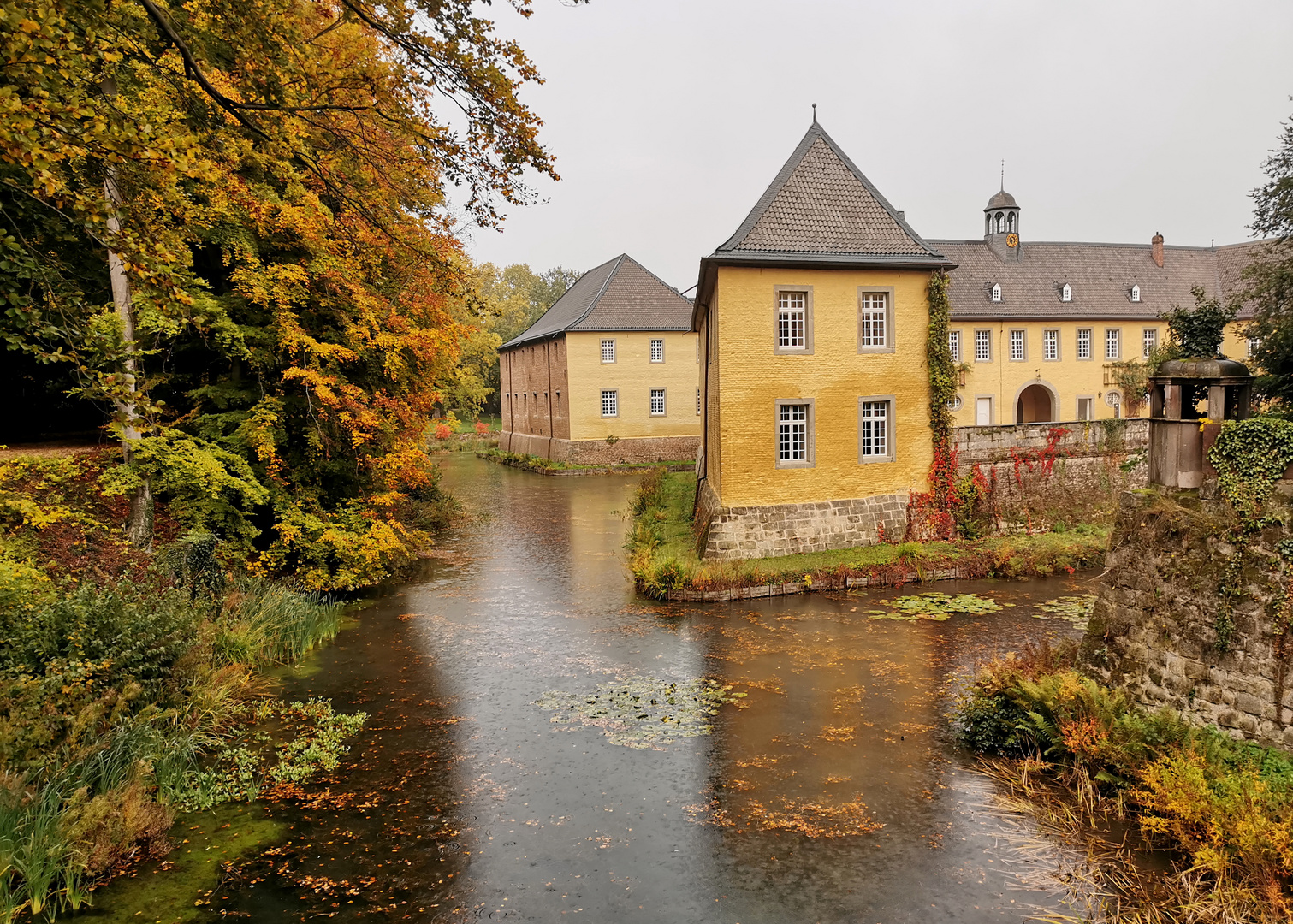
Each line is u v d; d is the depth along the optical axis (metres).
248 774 7.96
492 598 15.50
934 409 18.17
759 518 17.06
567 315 42.84
